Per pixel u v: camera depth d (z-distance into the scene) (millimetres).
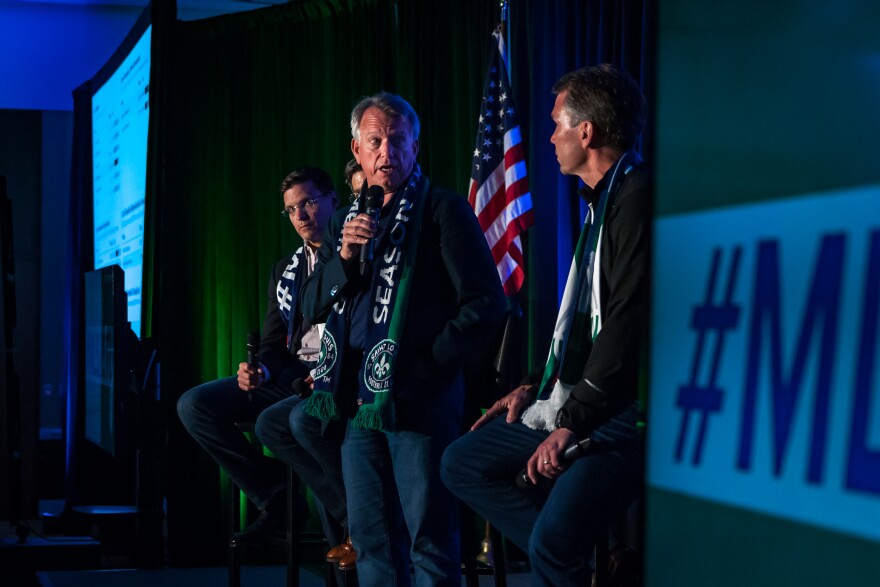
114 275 4926
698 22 943
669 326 970
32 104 8242
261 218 6020
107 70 7012
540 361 4691
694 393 936
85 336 6000
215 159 6160
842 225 794
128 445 5324
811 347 815
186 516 5609
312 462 3381
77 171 7828
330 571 3436
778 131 852
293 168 5973
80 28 8273
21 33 8180
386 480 2734
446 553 2600
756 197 873
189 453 5641
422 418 2602
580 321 2270
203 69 6172
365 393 2631
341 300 2816
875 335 764
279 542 3789
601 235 2217
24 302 8352
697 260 938
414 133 2879
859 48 786
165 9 5500
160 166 5488
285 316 3971
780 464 838
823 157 812
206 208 6113
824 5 817
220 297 6062
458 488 2414
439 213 2734
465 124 5293
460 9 5344
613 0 4367
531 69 4828
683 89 960
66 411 7688
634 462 2104
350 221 2729
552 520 2080
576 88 2326
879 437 756
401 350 2621
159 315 5391
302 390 3131
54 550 5105
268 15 6039
